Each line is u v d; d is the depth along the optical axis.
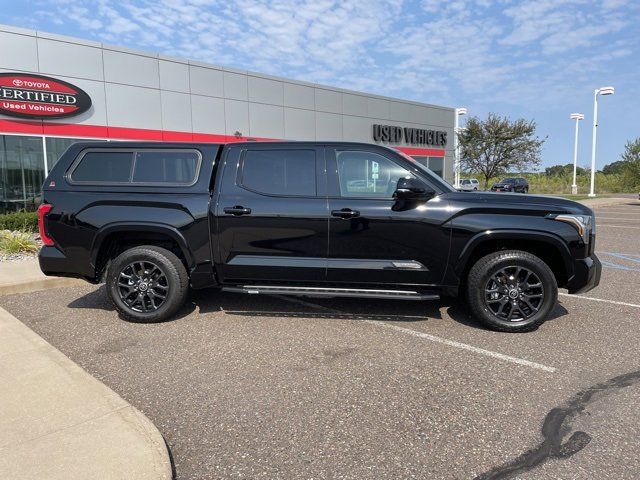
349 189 4.88
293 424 3.03
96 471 2.41
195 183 5.05
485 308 4.75
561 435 2.89
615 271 8.04
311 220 4.82
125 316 5.12
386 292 4.81
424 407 3.24
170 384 3.61
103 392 3.28
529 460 2.64
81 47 15.66
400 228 4.74
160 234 5.16
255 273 5.00
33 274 7.12
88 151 5.20
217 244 4.98
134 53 16.95
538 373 3.79
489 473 2.53
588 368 3.88
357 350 4.28
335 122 24.70
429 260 4.76
